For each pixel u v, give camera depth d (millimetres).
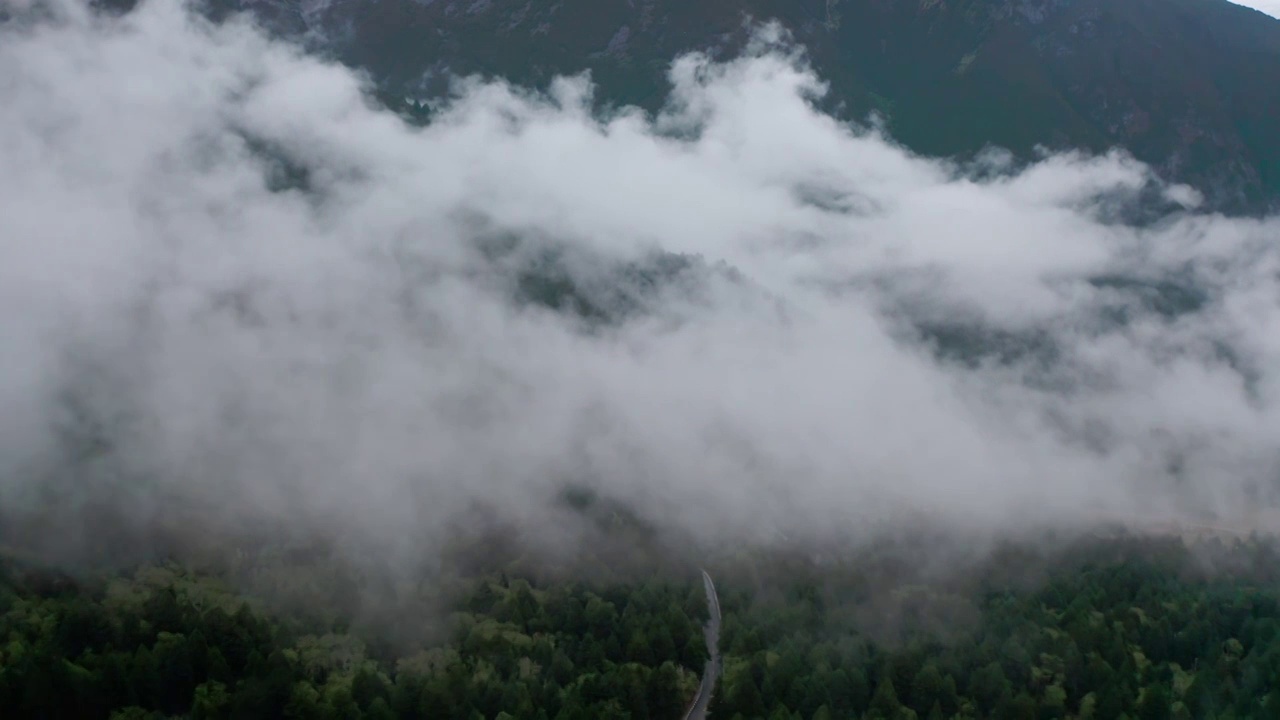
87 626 179875
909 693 198625
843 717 188500
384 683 184250
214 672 175875
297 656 186125
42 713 163875
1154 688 193500
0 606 182500
